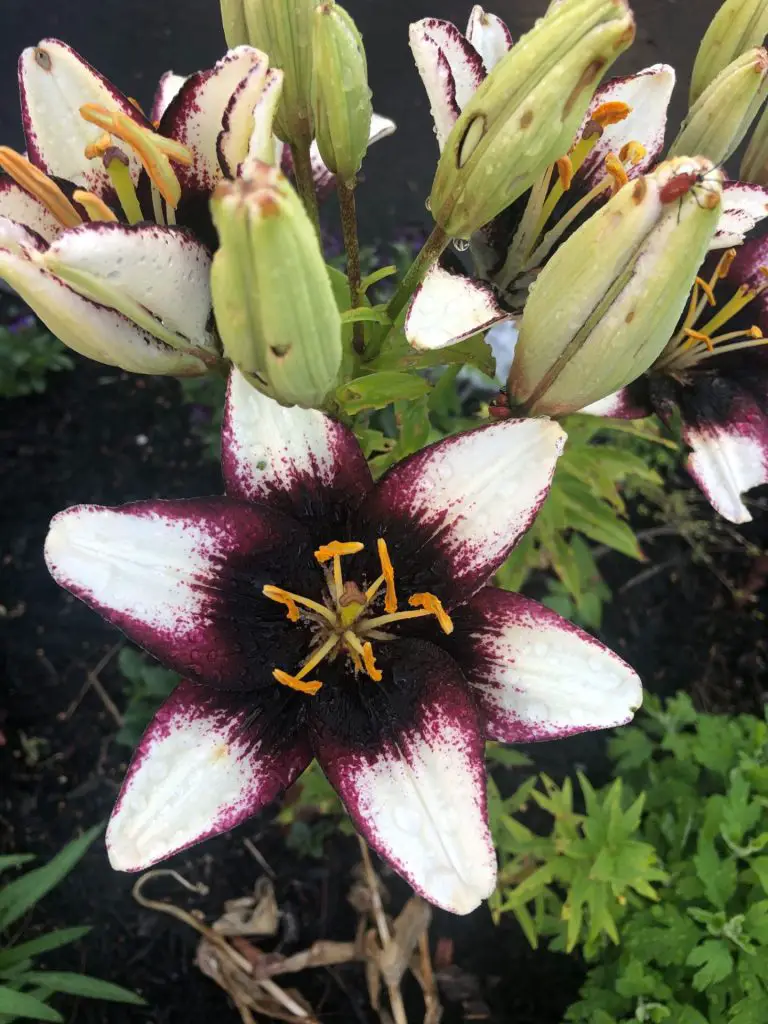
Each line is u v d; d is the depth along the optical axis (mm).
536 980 488
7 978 392
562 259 215
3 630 583
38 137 249
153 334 237
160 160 228
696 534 618
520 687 240
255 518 239
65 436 643
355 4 744
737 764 454
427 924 472
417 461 239
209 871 512
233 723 237
